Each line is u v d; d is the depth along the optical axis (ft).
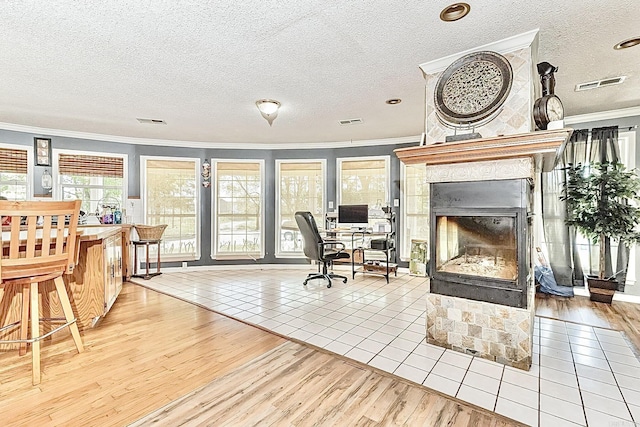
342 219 18.58
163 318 11.00
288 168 20.43
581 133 13.43
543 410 5.89
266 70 9.37
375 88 10.84
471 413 5.85
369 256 19.34
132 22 6.89
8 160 15.40
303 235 16.20
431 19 6.82
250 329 10.00
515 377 7.02
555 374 7.15
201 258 19.81
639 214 11.75
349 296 13.80
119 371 7.41
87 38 7.54
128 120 14.62
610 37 7.52
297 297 13.65
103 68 9.17
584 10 6.47
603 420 5.60
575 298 13.29
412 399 6.30
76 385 6.81
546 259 14.20
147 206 18.74
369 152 19.48
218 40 7.67
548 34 7.40
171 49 8.10
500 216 7.57
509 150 7.16
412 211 18.63
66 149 16.78
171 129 16.39
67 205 7.47
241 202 20.27
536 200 14.12
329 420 5.71
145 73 9.53
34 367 6.85
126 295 13.97
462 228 8.34
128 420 5.71
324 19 6.81
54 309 9.46
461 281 8.16
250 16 6.69
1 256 6.61
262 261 20.44
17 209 6.71
